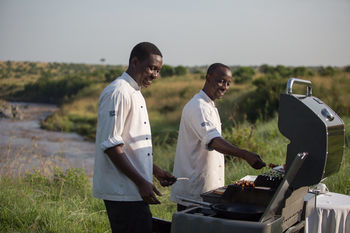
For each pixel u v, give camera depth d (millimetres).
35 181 6750
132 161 2643
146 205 2660
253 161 2762
